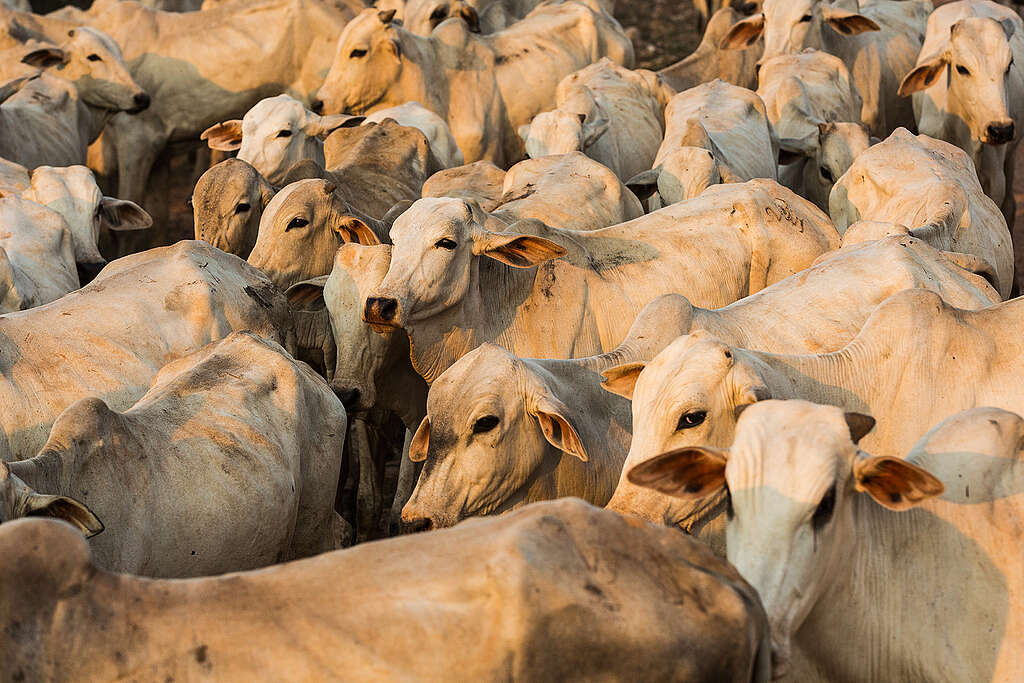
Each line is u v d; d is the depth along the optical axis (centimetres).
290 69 2370
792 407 705
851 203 1497
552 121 1681
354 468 1498
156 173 2364
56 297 1377
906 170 1445
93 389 1090
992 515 751
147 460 920
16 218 1420
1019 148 2898
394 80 2056
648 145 1953
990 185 1911
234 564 961
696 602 607
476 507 933
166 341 1148
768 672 639
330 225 1400
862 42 2225
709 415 805
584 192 1400
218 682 594
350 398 1234
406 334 1237
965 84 1834
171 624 602
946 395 899
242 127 1786
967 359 903
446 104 2125
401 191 1627
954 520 750
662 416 810
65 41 2208
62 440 877
